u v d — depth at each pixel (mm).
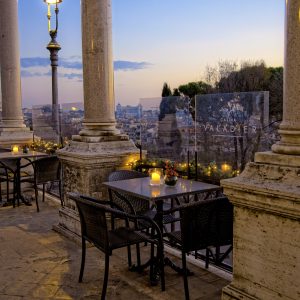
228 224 3545
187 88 22094
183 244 3365
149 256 4629
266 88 20453
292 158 2756
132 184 4277
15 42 9195
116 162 5430
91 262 4473
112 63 5586
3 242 5215
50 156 7070
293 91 2801
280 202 2652
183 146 6195
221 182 3059
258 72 20969
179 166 5098
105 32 5441
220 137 5543
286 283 2746
